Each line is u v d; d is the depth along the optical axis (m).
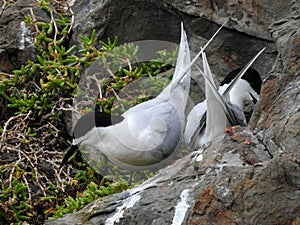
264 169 7.07
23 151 10.75
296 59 8.95
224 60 11.59
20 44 12.04
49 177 10.78
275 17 11.16
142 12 12.04
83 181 10.45
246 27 11.40
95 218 7.73
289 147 7.54
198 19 11.75
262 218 6.82
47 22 12.23
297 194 6.85
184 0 11.73
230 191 7.04
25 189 10.41
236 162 7.59
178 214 7.27
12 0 12.52
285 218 6.76
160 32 12.03
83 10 12.36
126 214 7.51
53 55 11.69
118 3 12.02
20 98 11.48
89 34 12.08
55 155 10.83
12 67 12.06
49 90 11.40
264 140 7.91
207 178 7.43
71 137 11.30
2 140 10.75
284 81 8.91
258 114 9.01
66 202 9.90
